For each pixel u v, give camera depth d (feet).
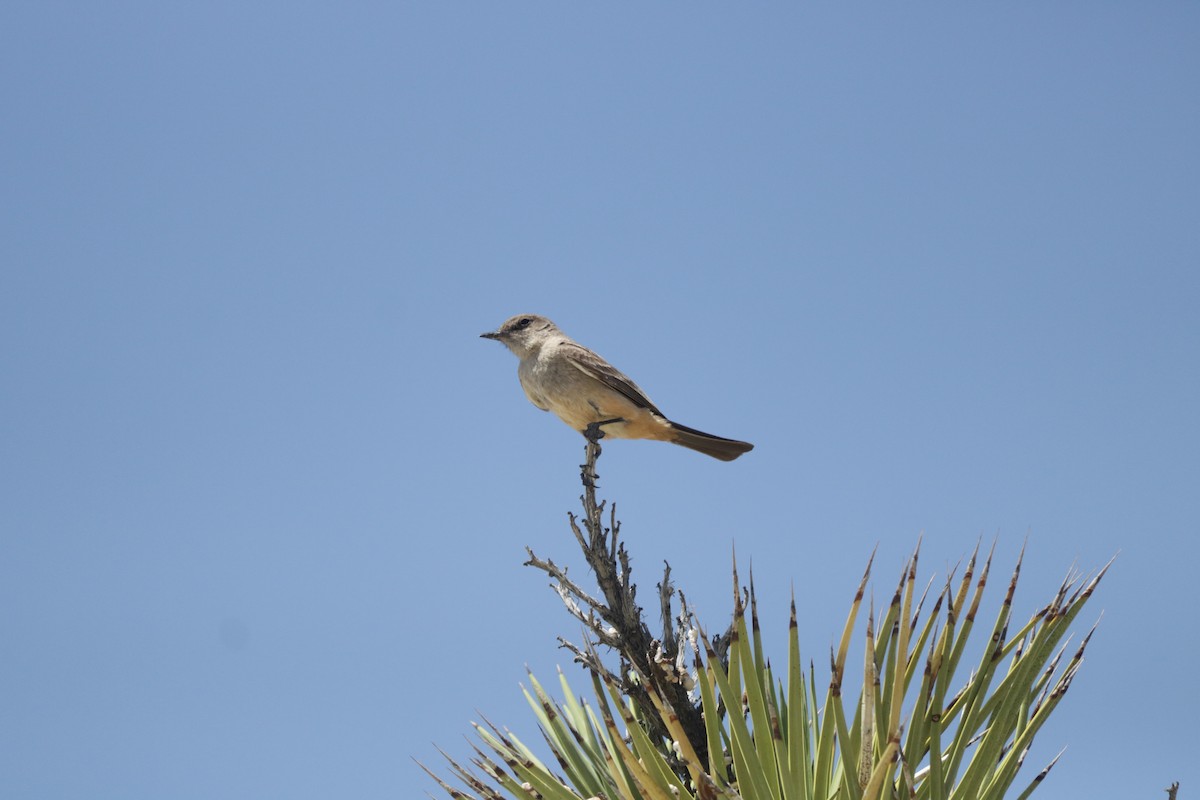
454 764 28.35
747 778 24.14
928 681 24.77
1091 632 26.04
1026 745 25.38
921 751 25.07
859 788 23.40
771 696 26.37
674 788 25.58
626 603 30.37
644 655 30.17
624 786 26.96
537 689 30.86
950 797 25.00
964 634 25.50
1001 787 25.36
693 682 30.32
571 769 29.19
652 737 29.89
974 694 25.77
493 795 27.91
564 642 29.12
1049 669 26.43
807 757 26.55
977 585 25.53
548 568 30.35
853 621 25.18
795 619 24.57
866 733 24.16
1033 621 26.37
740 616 24.50
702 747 29.43
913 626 25.71
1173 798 22.91
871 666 23.73
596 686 28.99
